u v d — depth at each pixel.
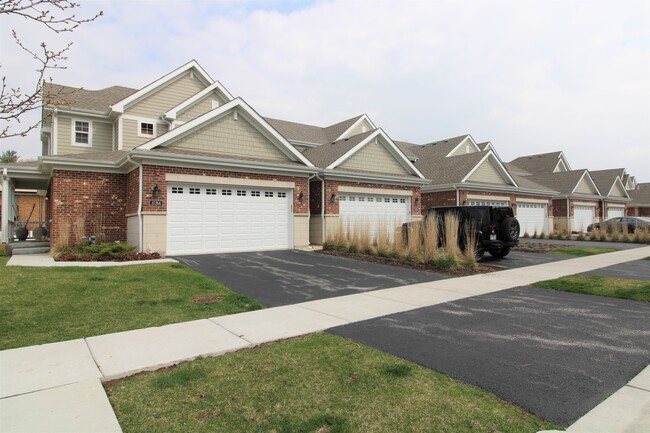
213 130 14.97
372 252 14.46
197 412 3.40
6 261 12.21
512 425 3.17
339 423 3.21
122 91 22.41
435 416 3.31
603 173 39.66
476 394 3.71
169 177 13.44
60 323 5.89
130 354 4.72
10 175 16.62
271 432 3.10
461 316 6.56
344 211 18.28
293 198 16.39
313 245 17.69
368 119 29.31
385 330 5.75
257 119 15.70
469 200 24.08
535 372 4.23
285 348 4.96
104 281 8.73
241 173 14.98
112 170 15.12
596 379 4.05
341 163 18.33
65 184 14.42
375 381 3.99
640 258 15.03
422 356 4.70
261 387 3.86
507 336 5.48
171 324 5.95
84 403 3.53
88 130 19.28
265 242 15.72
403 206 20.48
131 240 14.42
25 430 3.07
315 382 3.97
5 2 3.70
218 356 4.71
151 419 3.28
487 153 25.14
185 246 13.87
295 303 7.46
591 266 12.80
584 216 34.53
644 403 3.54
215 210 14.54
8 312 6.35
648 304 7.42
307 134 27.80
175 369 4.33
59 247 13.12
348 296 8.11
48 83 5.45
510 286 9.31
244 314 6.59
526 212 28.14
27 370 4.24
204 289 8.33
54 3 3.90
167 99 20.12
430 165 28.23
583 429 3.11
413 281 9.92
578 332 5.67
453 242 12.36
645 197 45.28
